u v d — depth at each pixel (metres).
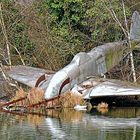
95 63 38.56
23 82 36.41
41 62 43.12
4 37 43.06
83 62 36.94
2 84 38.91
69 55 44.06
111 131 26.06
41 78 36.31
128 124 28.22
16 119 29.44
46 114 31.58
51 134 25.02
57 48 43.25
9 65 40.78
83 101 34.38
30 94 33.94
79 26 46.56
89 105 34.50
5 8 44.72
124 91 33.59
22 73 37.91
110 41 45.38
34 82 36.25
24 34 43.84
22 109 33.16
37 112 32.41
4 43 43.22
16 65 41.75
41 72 37.84
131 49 42.06
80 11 45.66
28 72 38.00
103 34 44.25
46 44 43.16
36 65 43.31
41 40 43.31
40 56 43.12
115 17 43.31
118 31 44.91
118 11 44.81
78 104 34.22
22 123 28.06
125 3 46.47
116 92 33.59
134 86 34.78
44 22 44.59
